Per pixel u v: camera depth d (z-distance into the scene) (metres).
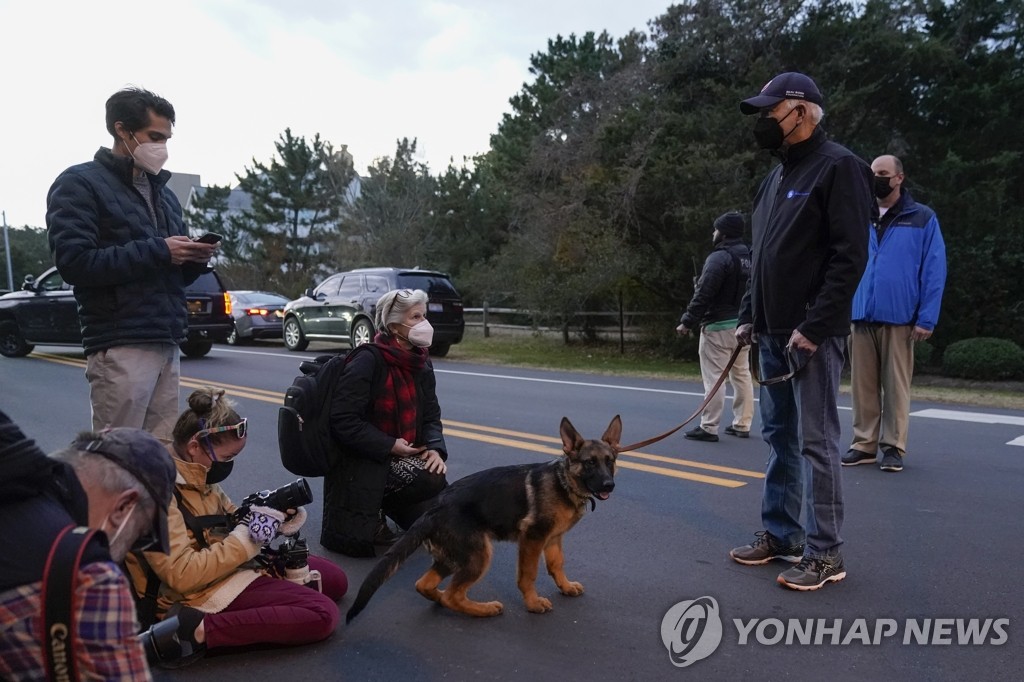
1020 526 4.89
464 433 7.96
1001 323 14.80
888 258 6.27
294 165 41.78
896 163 6.35
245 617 3.24
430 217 34.16
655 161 15.08
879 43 14.57
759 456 6.88
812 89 3.96
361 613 3.79
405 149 34.66
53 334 14.39
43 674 1.84
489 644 3.45
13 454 1.84
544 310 18.28
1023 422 8.37
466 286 26.78
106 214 3.82
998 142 15.25
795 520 4.31
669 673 3.16
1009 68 15.21
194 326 14.65
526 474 3.80
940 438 7.57
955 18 15.62
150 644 3.12
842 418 8.73
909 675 3.11
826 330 3.83
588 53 31.05
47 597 1.80
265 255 41.25
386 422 4.55
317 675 3.16
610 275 16.83
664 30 16.55
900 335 6.27
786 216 4.05
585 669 3.21
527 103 32.19
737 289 7.48
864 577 4.11
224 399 3.34
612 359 17.05
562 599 3.93
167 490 2.29
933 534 4.76
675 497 5.62
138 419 3.92
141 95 3.84
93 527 2.14
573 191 16.84
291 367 13.88
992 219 14.41
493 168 33.81
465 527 3.70
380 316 4.68
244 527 3.26
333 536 4.58
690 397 10.39
